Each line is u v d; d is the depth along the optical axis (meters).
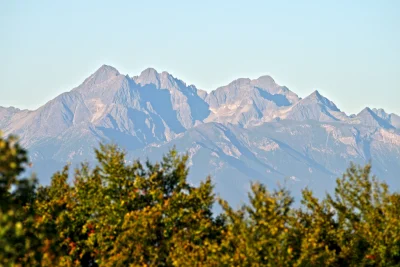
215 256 120.31
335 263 137.62
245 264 116.56
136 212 132.50
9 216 74.44
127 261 131.00
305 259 122.69
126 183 143.25
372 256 136.25
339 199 150.38
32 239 90.12
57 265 121.81
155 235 133.00
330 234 143.38
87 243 136.50
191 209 139.50
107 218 137.12
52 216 140.62
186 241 129.00
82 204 142.88
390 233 137.62
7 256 77.25
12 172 74.75
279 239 117.94
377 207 146.25
